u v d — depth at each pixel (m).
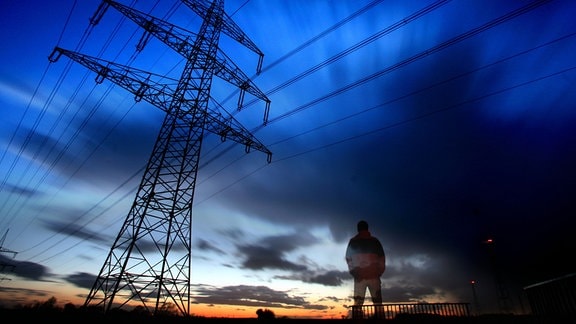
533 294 8.92
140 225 16.27
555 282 7.75
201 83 21.80
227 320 9.52
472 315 7.68
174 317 10.43
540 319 7.31
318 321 8.57
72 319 11.36
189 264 16.72
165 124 20.30
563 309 7.40
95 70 19.36
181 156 19.39
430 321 7.42
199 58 22.64
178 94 21.12
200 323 9.81
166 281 15.69
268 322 9.15
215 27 23.67
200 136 20.45
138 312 13.16
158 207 17.23
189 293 16.09
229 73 23.23
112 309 12.89
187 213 17.97
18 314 10.52
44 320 10.64
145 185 17.83
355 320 8.01
